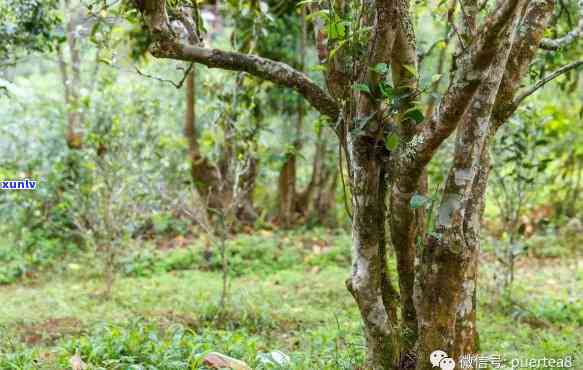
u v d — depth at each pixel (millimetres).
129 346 4969
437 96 3863
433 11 5059
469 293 4035
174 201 9062
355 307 7363
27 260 9219
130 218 8406
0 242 9969
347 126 4105
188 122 10391
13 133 10172
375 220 4102
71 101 9297
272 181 12742
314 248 10219
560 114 10914
